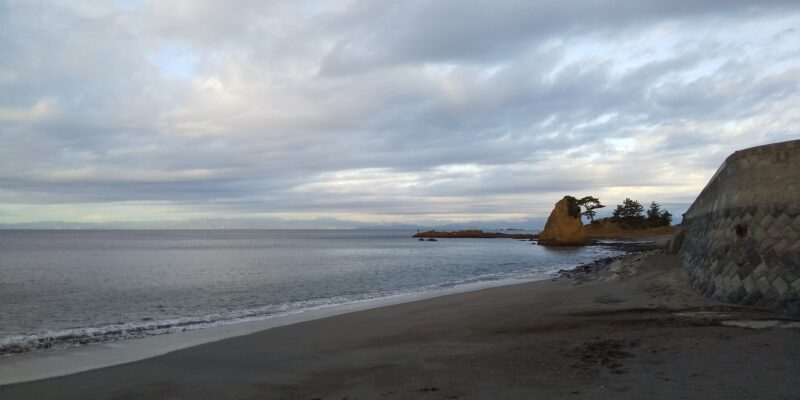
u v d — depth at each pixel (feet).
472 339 36.14
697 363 23.66
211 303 73.41
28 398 26.94
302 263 165.99
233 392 26.50
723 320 32.45
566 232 319.68
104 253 234.58
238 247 314.76
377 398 23.09
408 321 48.21
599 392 20.89
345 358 33.32
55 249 276.62
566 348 29.55
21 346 41.63
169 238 565.94
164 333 47.44
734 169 42.98
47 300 77.82
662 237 365.61
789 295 33.04
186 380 29.50
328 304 69.77
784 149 36.96
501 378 24.57
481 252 242.17
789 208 35.60
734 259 39.34
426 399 22.17
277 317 57.21
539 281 87.45
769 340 26.43
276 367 31.78
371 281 105.81
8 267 147.64
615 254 207.00
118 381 29.84
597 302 47.91
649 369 23.59
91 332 48.73
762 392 19.12
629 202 478.18
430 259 186.91
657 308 40.22
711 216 49.32
